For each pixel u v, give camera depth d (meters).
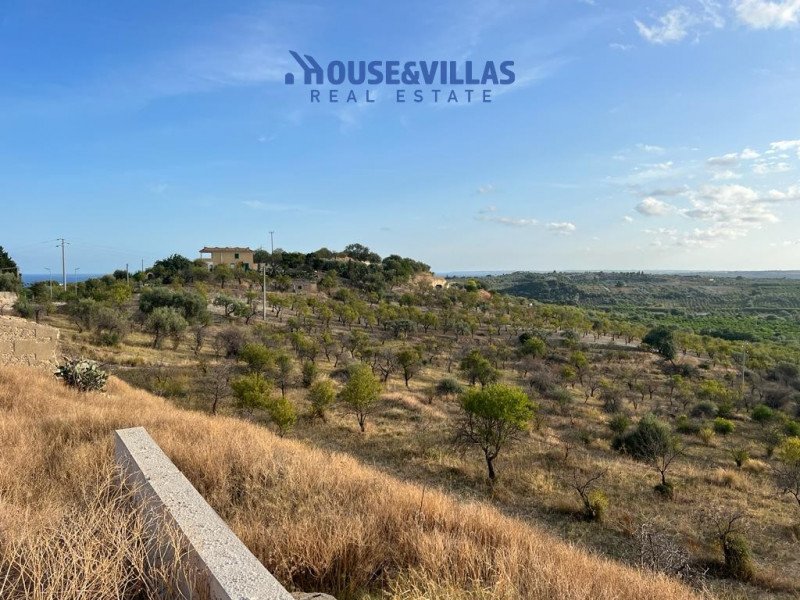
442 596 3.24
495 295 103.25
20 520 3.15
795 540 14.48
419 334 58.38
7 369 14.69
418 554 4.09
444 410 27.75
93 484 4.32
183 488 3.44
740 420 33.78
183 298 43.97
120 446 4.61
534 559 4.18
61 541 2.88
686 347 61.97
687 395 38.97
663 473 18.42
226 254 91.12
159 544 2.81
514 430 18.94
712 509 15.53
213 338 40.56
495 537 4.86
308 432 21.84
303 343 38.94
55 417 8.28
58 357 20.28
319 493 5.64
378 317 62.62
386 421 24.62
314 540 3.98
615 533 13.91
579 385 42.31
